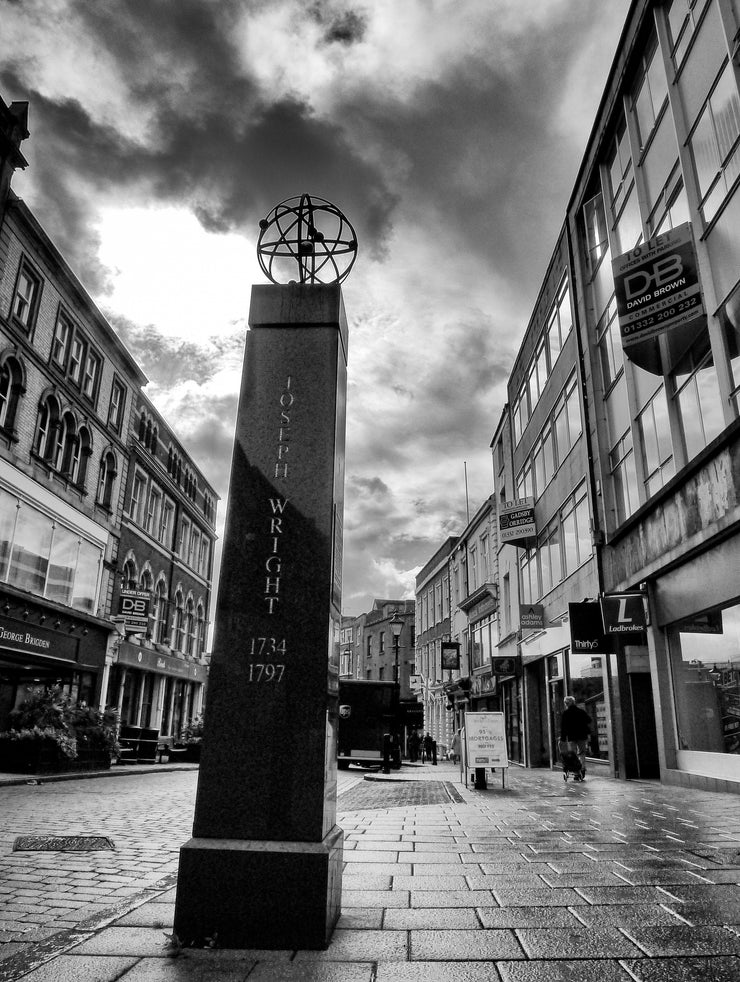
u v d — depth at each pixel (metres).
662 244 11.97
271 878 3.29
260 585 3.87
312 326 4.37
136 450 27.44
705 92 11.51
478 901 3.99
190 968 2.90
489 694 29.53
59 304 21.09
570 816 8.12
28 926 3.65
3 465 18.14
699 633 11.59
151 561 29.44
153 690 30.42
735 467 9.74
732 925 3.47
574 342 18.52
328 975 2.82
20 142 18.62
